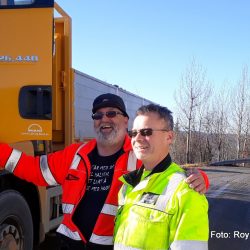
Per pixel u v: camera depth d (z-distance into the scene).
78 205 2.79
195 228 1.90
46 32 3.55
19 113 3.56
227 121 33.94
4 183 4.03
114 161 2.85
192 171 2.19
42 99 3.53
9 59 3.60
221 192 9.83
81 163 2.87
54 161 2.99
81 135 6.77
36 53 3.56
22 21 3.59
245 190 10.23
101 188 2.78
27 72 3.57
